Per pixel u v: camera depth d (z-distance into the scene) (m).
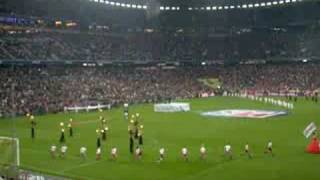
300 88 129.62
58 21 131.75
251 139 56.41
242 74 145.00
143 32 151.50
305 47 155.62
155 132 63.19
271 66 149.38
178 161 44.50
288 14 163.50
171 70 143.00
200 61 147.88
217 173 39.56
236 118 78.69
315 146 47.78
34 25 122.94
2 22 116.25
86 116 84.75
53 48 121.06
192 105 103.81
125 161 44.78
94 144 54.41
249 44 159.38
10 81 99.38
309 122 72.19
